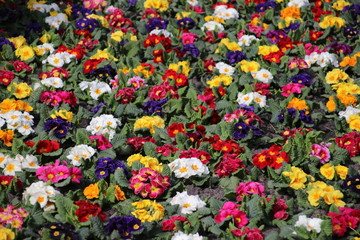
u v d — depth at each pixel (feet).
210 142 21.40
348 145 21.30
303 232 17.29
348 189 19.30
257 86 24.39
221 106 23.44
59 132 21.45
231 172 20.04
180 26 29.66
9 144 21.06
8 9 29.73
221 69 25.72
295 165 20.54
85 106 23.89
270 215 18.21
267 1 32.01
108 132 21.66
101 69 24.98
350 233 17.81
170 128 21.77
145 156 20.66
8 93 23.56
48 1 31.40
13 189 19.06
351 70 26.53
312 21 30.45
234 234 17.21
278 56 26.55
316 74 26.40
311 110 23.57
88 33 28.17
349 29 29.09
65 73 25.02
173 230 17.61
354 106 23.63
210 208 18.43
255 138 21.94
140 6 31.35
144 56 27.14
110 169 19.63
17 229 17.25
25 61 25.95
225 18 30.40
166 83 24.21
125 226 17.28
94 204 18.13
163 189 19.04
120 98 23.65
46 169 19.27
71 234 16.84
